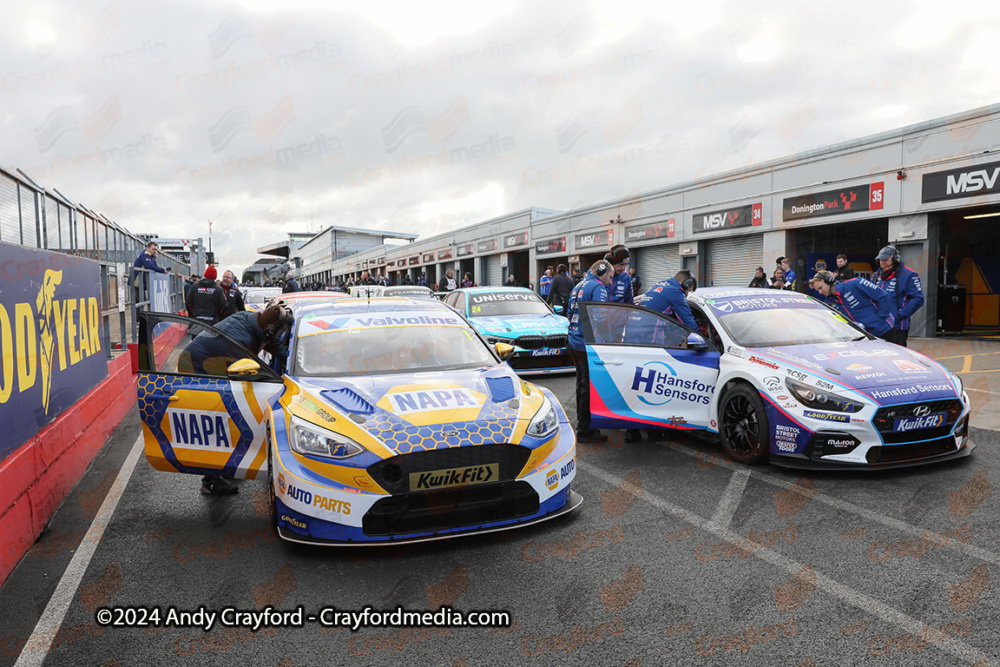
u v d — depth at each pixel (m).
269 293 14.73
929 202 12.16
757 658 2.28
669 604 2.69
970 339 12.15
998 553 3.00
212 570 3.16
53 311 4.55
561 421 3.82
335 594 2.88
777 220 15.77
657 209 20.28
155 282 12.93
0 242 3.61
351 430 3.26
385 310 4.90
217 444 3.85
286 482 3.28
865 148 13.41
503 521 3.33
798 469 4.45
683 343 5.20
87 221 9.02
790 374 4.41
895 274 6.88
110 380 6.36
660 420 5.16
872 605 2.60
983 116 11.19
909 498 3.76
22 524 3.41
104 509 4.09
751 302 5.57
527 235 28.70
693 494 4.05
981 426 5.35
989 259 14.82
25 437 3.76
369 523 3.18
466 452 3.23
